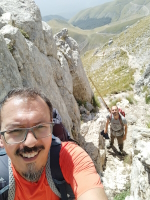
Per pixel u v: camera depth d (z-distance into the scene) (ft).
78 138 7.41
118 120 6.41
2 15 5.02
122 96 13.66
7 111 1.33
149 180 3.39
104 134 6.84
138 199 3.55
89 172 1.43
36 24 5.91
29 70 4.24
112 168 6.30
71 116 7.48
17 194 1.42
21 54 4.08
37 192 1.43
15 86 3.32
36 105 1.36
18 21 5.39
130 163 6.18
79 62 10.79
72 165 1.46
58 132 2.43
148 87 12.67
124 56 54.90
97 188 1.35
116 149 7.38
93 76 50.85
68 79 8.21
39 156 1.32
